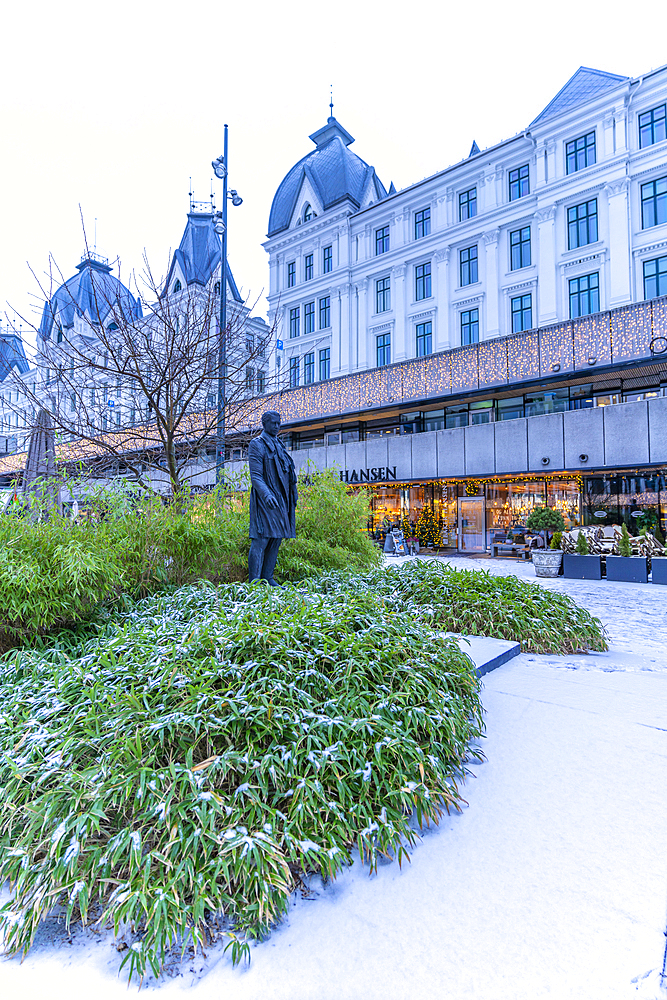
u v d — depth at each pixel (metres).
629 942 1.77
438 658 3.57
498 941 1.80
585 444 16.81
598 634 5.93
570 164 24.48
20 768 2.22
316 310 35.31
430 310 29.17
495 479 19.05
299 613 3.73
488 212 26.66
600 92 23.34
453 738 2.89
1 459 13.47
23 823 2.12
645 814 2.56
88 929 1.91
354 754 2.40
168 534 5.65
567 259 24.12
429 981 1.65
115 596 4.87
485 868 2.18
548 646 5.72
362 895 2.04
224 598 4.87
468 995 1.59
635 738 3.44
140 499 5.93
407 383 22.84
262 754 2.32
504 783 2.88
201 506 6.83
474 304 27.41
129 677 2.79
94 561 4.20
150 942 1.67
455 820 2.54
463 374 21.16
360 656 3.16
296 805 2.13
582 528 16.03
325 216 34.41
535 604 6.23
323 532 8.57
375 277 31.89
